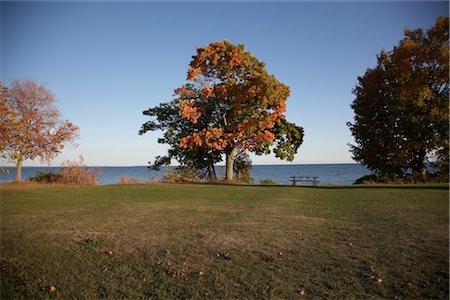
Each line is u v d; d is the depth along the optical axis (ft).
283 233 30.68
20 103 97.35
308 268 21.33
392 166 108.68
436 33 103.96
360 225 33.94
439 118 96.78
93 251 25.04
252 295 17.58
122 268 21.39
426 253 23.80
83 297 17.44
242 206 48.96
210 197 61.41
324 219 37.68
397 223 34.32
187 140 109.70
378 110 112.78
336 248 25.63
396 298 17.11
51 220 37.37
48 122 101.55
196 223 35.60
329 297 17.30
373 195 61.05
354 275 20.11
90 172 96.94
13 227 33.47
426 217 37.19
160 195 64.80
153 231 31.71
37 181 96.48
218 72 113.80
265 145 113.29
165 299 17.17
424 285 18.40
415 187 76.38
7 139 94.12
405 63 102.94
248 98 107.76
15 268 21.11
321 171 446.19
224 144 109.70
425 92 97.25
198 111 114.62
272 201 55.01
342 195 63.21
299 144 124.36
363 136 111.75
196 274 20.40
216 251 25.08
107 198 59.36
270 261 22.72
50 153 101.81
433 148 102.83
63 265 22.02
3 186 84.69
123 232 31.27
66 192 70.03
